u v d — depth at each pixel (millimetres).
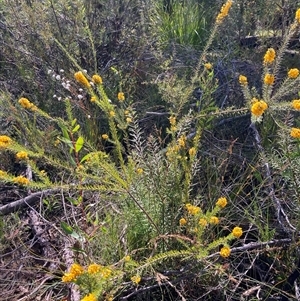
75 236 1659
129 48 3125
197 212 1602
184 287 1796
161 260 1638
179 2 3844
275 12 3172
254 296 1815
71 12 2980
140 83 3012
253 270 1912
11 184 2463
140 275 1648
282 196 2080
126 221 1889
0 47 3041
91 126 2533
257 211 1957
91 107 2787
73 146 1730
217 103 2803
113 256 1798
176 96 2424
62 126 1700
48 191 2215
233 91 2838
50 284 1939
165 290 1806
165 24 3590
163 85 2492
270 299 1809
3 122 2605
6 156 2523
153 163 1923
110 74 2943
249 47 3348
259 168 2256
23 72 2857
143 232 1852
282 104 1657
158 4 3820
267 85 1657
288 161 1849
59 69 2932
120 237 1863
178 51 3262
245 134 2645
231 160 2379
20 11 3018
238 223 1999
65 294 1871
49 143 2361
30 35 2959
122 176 1828
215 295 1811
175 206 1868
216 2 3631
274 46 3047
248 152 2502
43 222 2203
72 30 2932
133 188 1812
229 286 1816
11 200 2439
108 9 3105
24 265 2016
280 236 2031
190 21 3574
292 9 3172
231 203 2086
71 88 2666
